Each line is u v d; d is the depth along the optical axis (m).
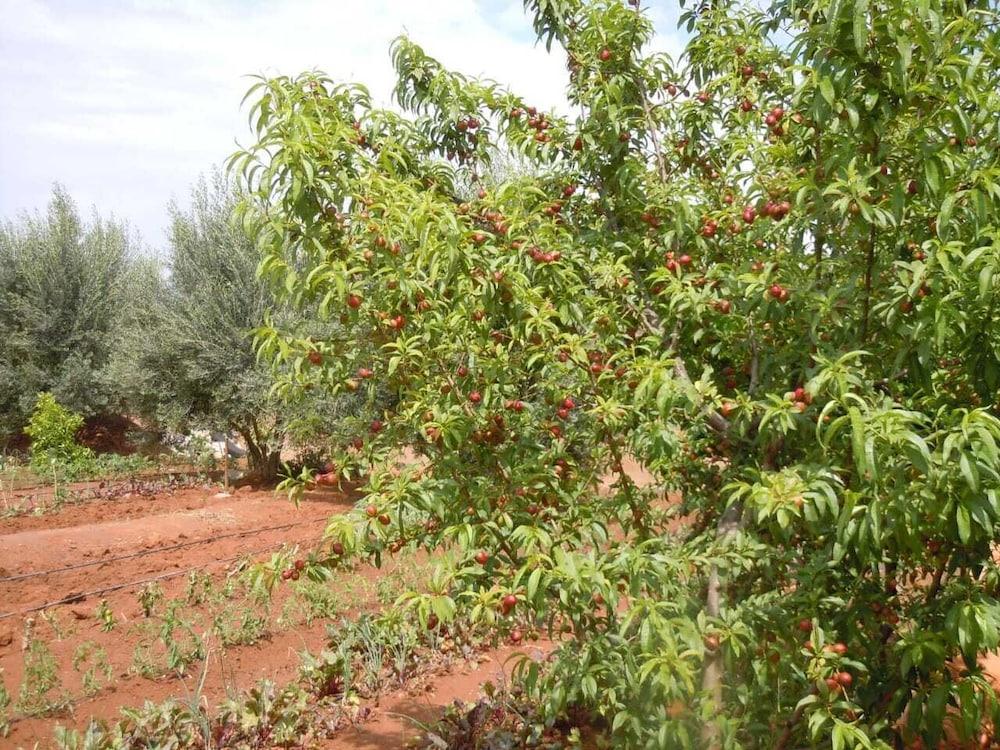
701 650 2.51
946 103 2.46
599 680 3.11
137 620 6.47
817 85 2.52
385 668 5.42
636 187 4.05
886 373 3.07
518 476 3.20
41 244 19.17
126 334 14.91
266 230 3.20
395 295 3.13
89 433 20.00
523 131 4.24
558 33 4.40
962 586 2.77
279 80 3.19
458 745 4.32
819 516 2.67
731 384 3.71
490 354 3.31
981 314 2.72
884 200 2.69
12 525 10.48
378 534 3.01
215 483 14.07
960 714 2.90
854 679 2.95
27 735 4.57
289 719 4.60
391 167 3.50
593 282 3.77
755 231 3.44
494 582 3.05
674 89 4.27
